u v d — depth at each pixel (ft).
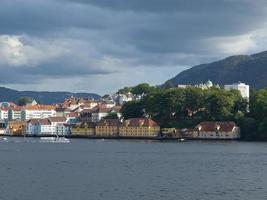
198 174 634.43
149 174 635.66
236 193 480.23
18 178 588.50
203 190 498.69
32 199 451.53
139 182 556.92
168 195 471.21
